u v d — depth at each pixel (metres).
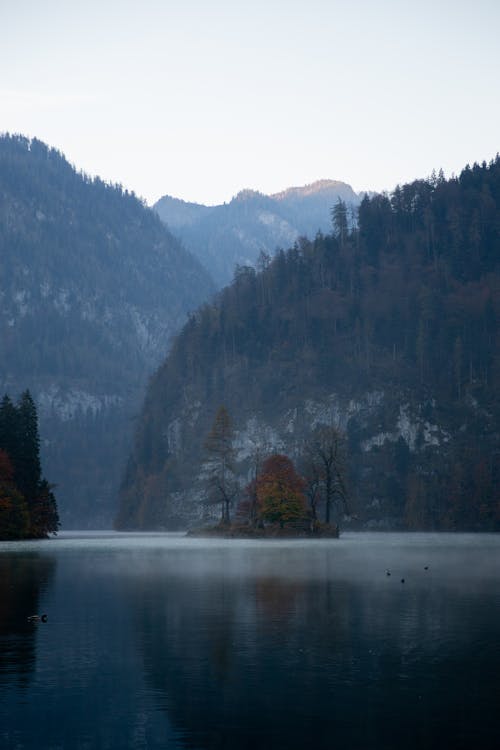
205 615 54.59
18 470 172.88
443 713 32.78
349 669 39.22
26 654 42.50
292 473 197.50
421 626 50.28
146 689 36.12
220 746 29.66
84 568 91.50
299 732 30.88
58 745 29.86
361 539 192.88
